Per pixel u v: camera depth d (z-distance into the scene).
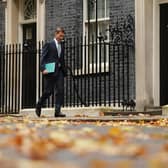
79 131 8.91
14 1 20.03
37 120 13.59
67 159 5.59
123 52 16.28
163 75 16.28
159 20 16.45
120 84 16.50
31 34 19.91
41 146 6.42
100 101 16.44
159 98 16.28
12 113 18.52
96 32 17.44
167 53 16.30
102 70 17.02
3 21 20.16
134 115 15.23
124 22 16.70
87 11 17.97
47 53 15.22
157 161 5.16
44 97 15.45
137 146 6.55
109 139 7.41
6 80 18.77
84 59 17.20
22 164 4.90
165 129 10.47
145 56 16.12
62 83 15.27
